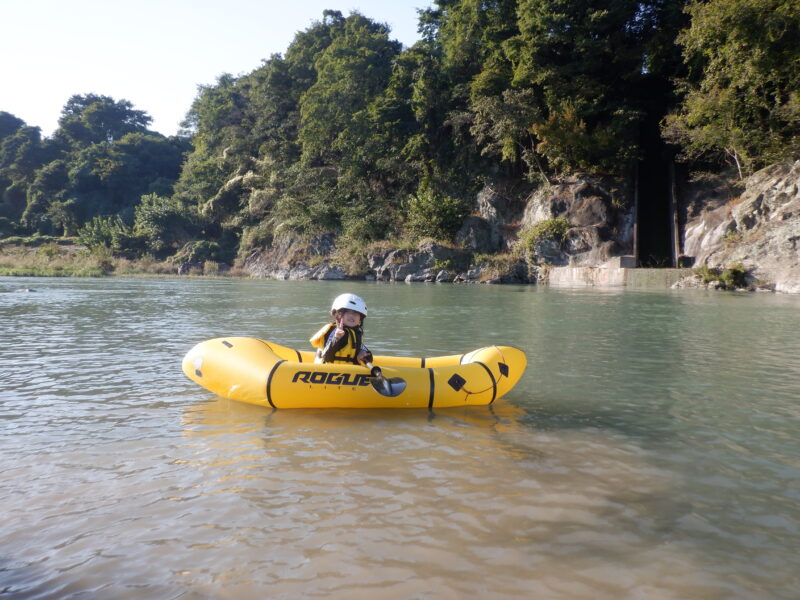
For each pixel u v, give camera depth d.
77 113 117.25
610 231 36.19
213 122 72.50
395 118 50.50
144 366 6.89
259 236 56.81
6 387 5.74
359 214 49.19
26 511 2.95
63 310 14.41
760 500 3.19
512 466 3.65
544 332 10.55
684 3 36.31
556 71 38.38
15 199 94.06
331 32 68.94
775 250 25.33
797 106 26.83
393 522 2.86
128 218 79.50
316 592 2.29
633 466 3.69
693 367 7.13
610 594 2.28
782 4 26.36
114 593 2.28
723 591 2.32
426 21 55.78
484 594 2.27
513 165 43.59
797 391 5.84
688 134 31.25
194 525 2.82
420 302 18.36
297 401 4.88
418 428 4.43
